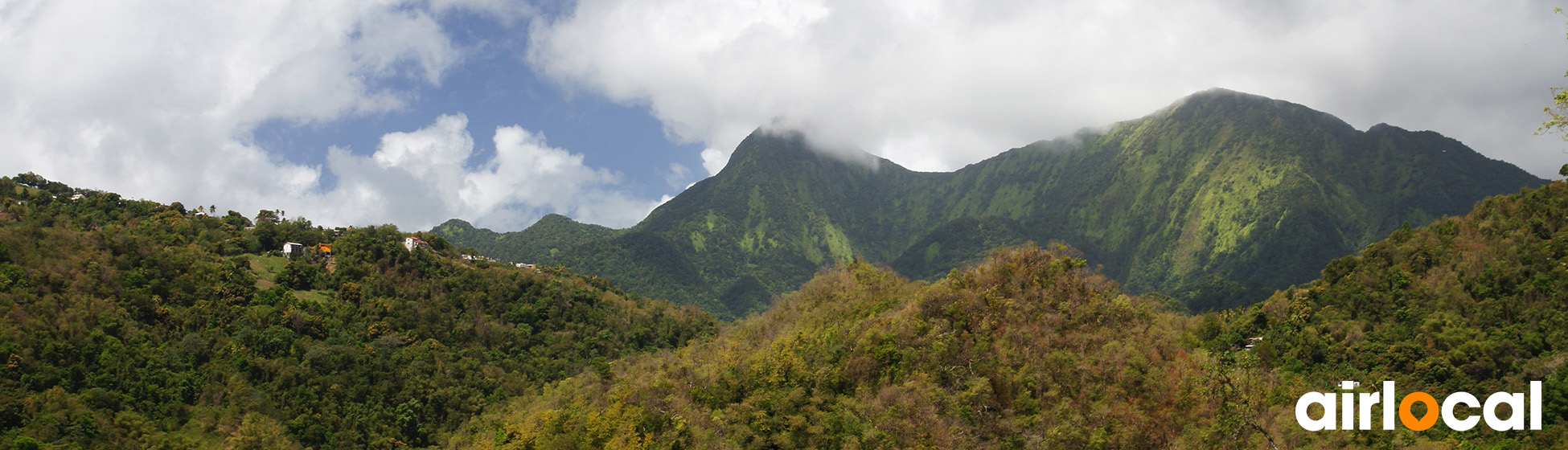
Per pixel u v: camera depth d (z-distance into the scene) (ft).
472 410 433.89
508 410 387.14
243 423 367.66
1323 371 357.00
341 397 409.69
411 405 419.13
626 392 283.79
